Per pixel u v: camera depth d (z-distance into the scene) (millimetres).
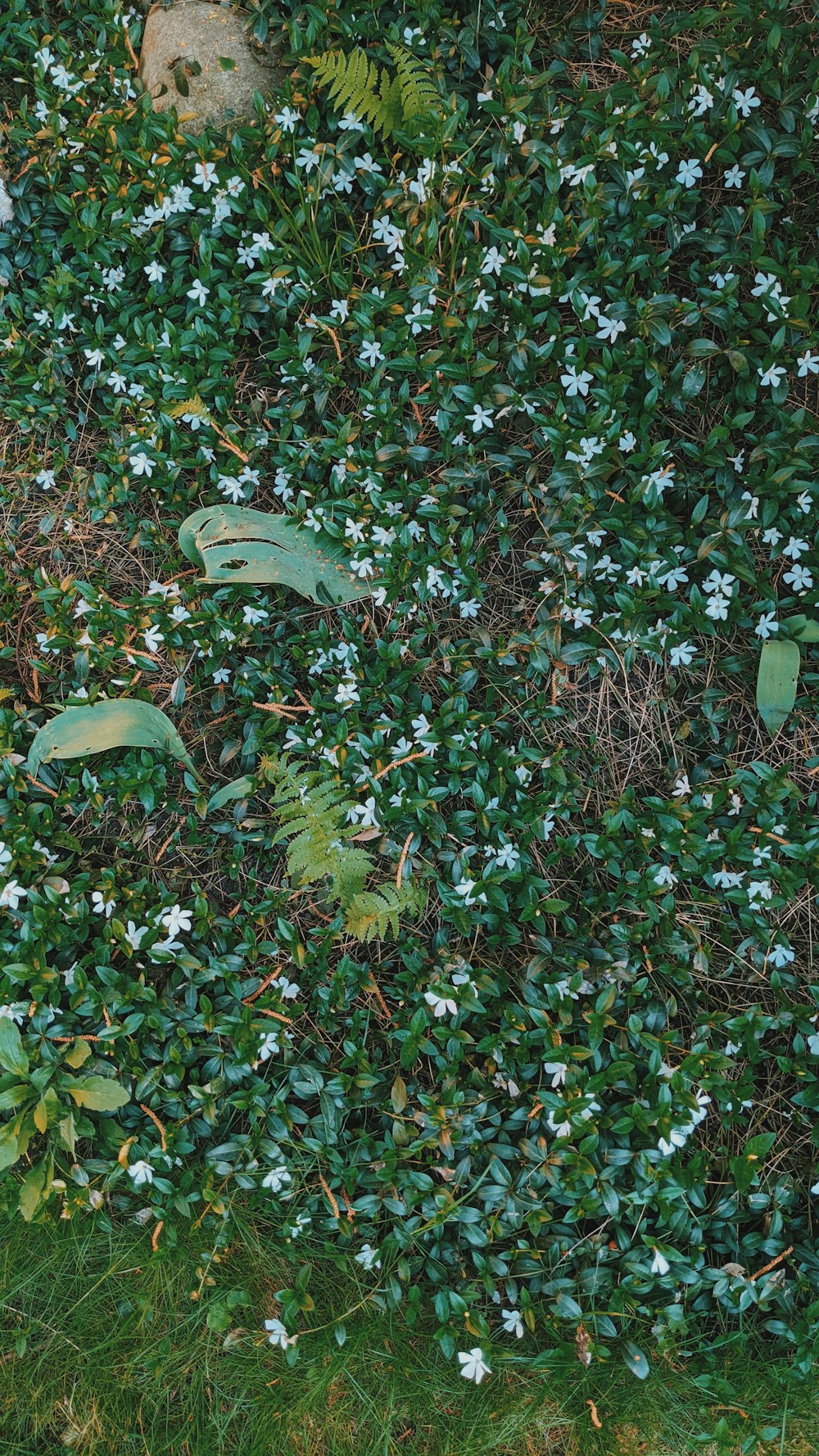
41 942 1494
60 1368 1484
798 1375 1446
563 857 1539
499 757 1515
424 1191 1453
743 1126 1497
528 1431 1469
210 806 1535
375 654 1565
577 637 1546
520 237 1513
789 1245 1463
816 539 1526
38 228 1606
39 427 1599
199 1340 1481
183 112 1593
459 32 1557
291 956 1500
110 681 1570
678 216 1536
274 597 1575
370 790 1512
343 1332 1460
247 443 1564
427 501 1554
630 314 1521
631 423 1529
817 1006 1488
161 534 1585
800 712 1549
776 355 1511
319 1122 1479
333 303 1561
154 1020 1479
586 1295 1456
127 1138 1465
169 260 1597
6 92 1634
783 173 1546
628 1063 1444
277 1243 1490
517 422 1553
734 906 1525
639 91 1532
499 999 1500
